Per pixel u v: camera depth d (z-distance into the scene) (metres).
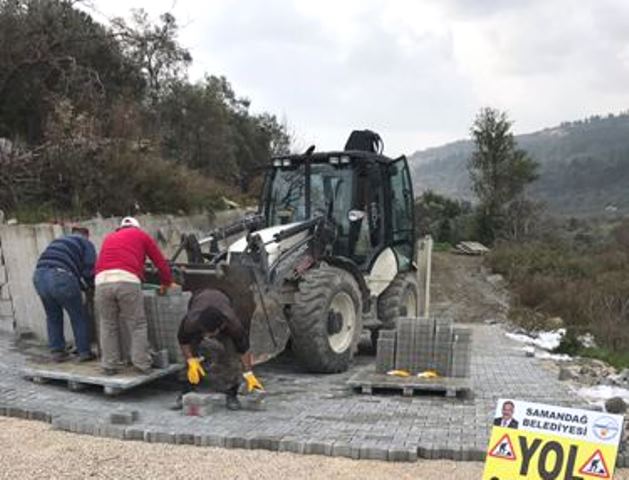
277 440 5.46
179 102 20.05
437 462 5.22
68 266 7.46
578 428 3.94
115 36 16.48
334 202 9.61
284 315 8.10
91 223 9.76
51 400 6.68
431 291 18.33
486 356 9.91
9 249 9.47
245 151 24.70
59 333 7.64
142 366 6.92
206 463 5.12
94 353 7.76
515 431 4.05
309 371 8.50
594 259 23.20
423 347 7.77
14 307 9.52
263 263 7.80
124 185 11.36
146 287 7.80
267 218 10.03
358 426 5.97
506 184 32.34
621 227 32.34
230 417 6.24
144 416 6.21
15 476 4.84
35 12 13.37
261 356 7.66
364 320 9.44
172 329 7.31
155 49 18.25
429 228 33.78
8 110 13.15
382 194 10.09
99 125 12.28
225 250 8.83
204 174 18.70
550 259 21.89
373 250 9.84
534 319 13.73
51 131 11.50
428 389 7.16
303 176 9.84
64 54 13.96
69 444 5.52
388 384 7.23
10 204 10.70
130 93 16.02
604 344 12.53
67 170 11.09
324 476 4.89
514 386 7.77
